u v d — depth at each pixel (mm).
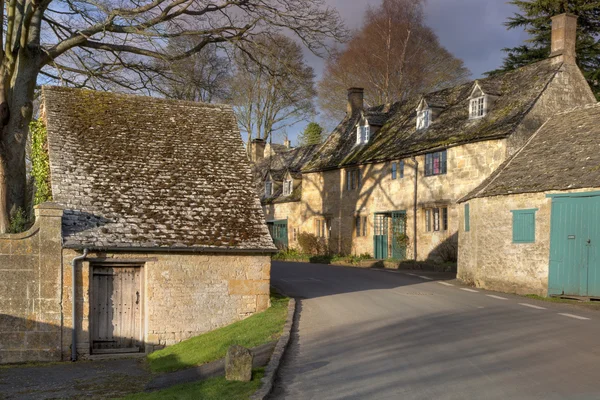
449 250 29609
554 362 9367
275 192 50031
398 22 51281
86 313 15328
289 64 24156
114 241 15516
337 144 42719
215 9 21359
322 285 21625
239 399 7938
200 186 18156
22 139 18250
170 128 20016
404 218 33594
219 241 16500
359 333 12414
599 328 12406
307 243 41906
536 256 19594
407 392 7965
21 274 14812
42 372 13414
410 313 14680
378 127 39406
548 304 16594
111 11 19000
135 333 16062
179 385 9898
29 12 16969
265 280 16969
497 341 11086
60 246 15086
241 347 9266
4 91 17750
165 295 16109
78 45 19609
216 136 20312
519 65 38062
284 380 9000
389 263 31641
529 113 27156
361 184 37969
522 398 7492
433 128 32969
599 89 34969
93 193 16766
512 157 22969
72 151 17812
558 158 20562
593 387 7922
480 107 30219
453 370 9039
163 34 19453
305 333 12773
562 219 18781
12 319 14688
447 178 30188
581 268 18125
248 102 48219
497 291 20547
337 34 22594
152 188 17578
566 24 28797
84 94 20062
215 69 28188
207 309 16422
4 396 10977
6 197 17906
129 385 11688
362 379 8805
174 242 16031
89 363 14734
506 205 20859
